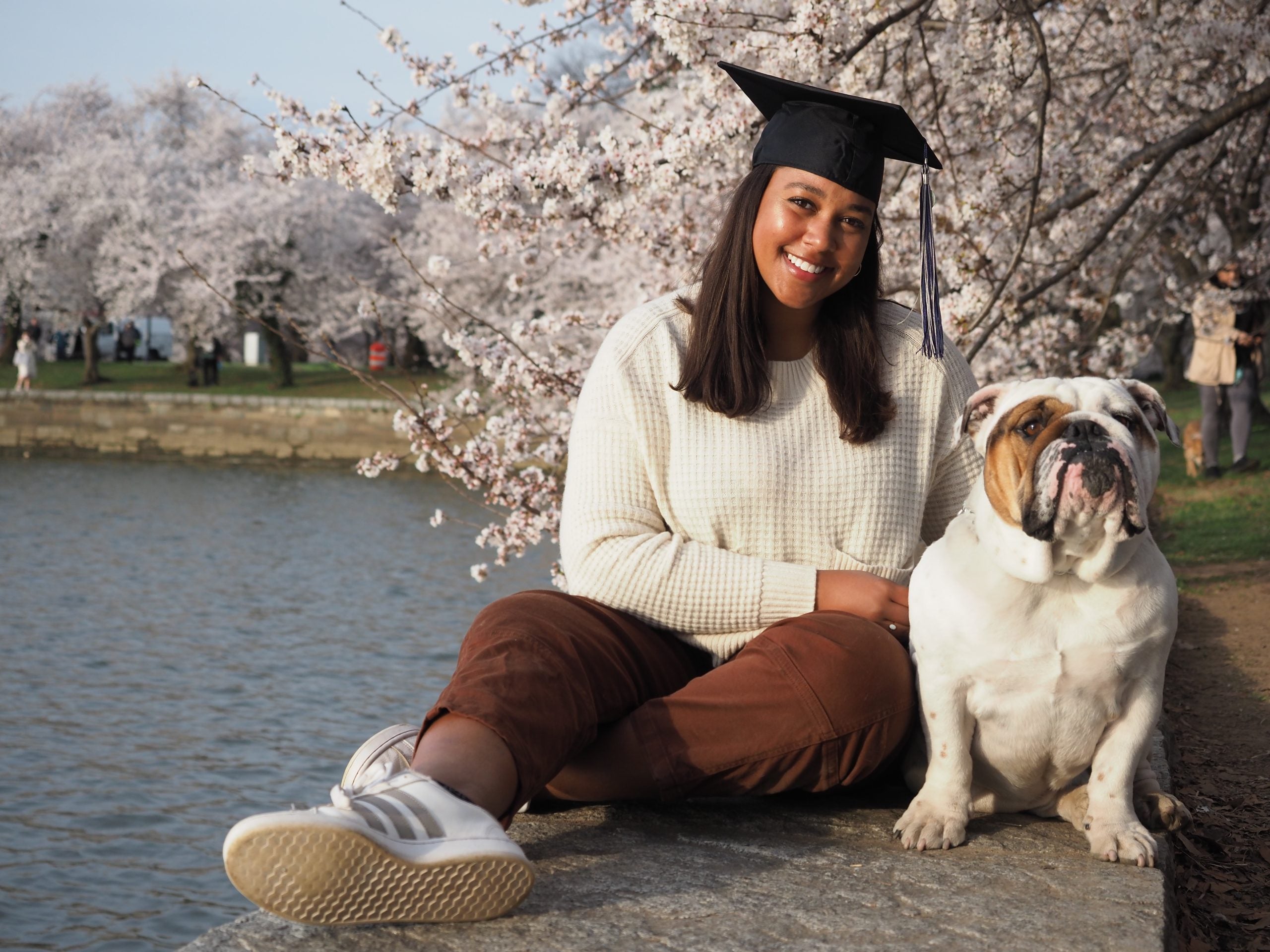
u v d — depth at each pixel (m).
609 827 2.73
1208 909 2.97
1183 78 9.74
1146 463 2.48
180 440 36.62
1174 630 2.60
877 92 7.51
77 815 9.68
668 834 2.69
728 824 2.78
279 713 12.52
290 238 40.59
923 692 2.69
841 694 2.64
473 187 6.83
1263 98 6.87
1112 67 9.00
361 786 2.48
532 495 8.05
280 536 23.48
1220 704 5.16
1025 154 7.64
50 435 37.12
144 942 7.65
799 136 2.87
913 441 3.02
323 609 17.42
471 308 31.34
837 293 3.01
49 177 42.97
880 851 2.60
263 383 43.44
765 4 6.73
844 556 2.92
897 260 7.89
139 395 36.75
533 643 2.54
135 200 41.06
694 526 2.89
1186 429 14.17
